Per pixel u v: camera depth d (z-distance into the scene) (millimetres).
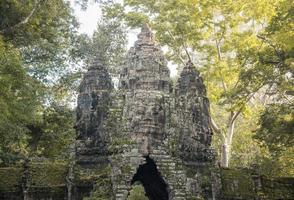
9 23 31547
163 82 30016
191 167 29703
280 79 33906
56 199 29953
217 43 41750
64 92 48219
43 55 42469
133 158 27750
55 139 42656
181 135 29688
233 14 40656
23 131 28766
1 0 29219
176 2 40531
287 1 30531
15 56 26500
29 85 28406
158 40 41812
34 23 33688
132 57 30453
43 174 30781
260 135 34094
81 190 28969
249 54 37031
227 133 42375
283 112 33031
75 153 30438
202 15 40688
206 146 30891
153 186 31766
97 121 30453
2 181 30844
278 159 40656
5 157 34969
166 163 28094
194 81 31609
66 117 43469
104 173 28375
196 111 30797
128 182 27281
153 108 28672
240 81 37688
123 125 28781
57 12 37562
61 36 45219
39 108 35406
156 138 28422
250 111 43625
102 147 29703
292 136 32188
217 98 42625
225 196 29891
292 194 31172
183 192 27875
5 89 25297
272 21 32125
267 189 31141
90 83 31578
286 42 28562
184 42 42156
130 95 29422
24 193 29969
